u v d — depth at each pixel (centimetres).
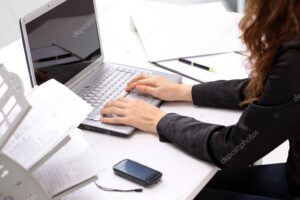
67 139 83
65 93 92
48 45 119
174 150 107
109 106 118
